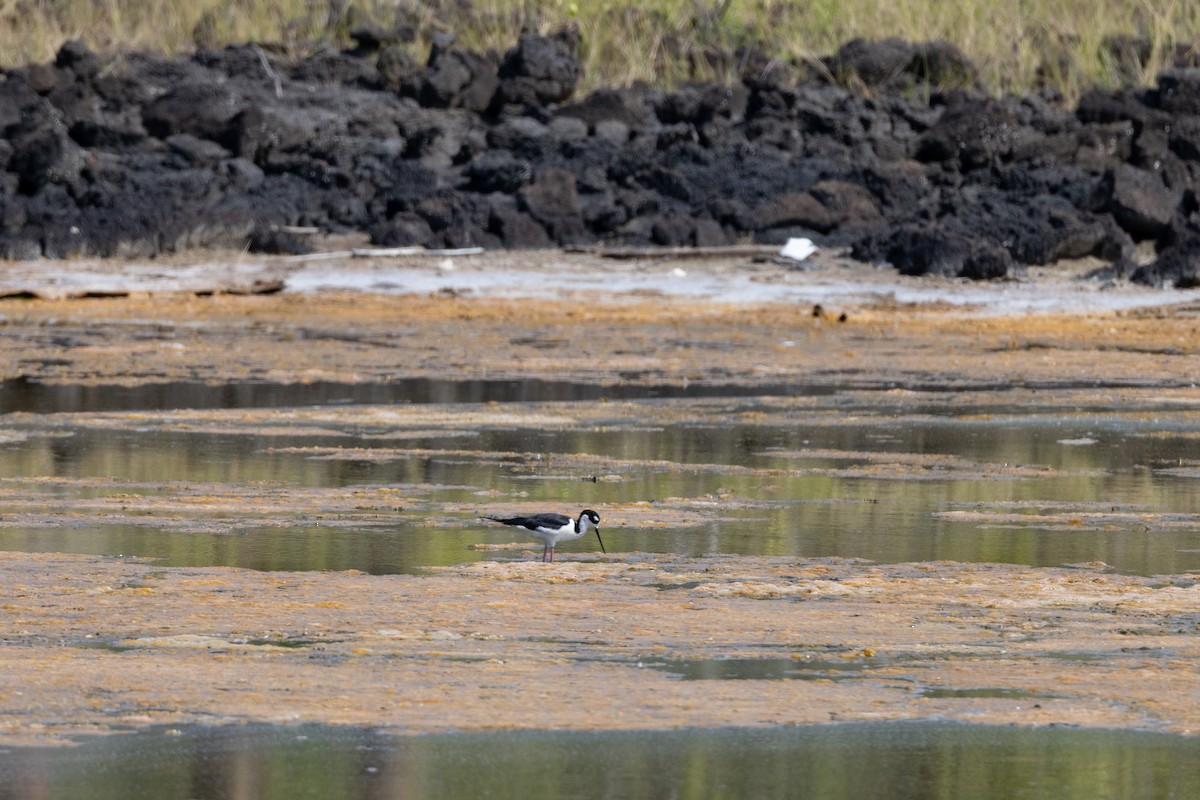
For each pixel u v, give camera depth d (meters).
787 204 98.62
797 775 20.84
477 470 43.56
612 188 102.38
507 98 111.44
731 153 105.25
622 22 121.44
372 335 72.88
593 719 22.80
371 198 103.00
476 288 86.69
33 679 24.06
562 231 98.62
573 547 34.56
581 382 60.88
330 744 21.67
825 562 33.34
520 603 29.41
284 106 112.06
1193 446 48.56
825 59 116.38
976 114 105.06
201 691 23.69
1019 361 67.31
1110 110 108.00
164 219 95.06
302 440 47.97
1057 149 104.88
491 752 21.47
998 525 37.28
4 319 76.12
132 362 64.38
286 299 83.19
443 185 104.44
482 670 25.00
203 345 69.19
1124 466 45.16
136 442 47.09
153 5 123.88
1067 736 22.36
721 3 122.69
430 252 94.94
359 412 53.06
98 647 26.00
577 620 28.20
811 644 26.88
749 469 44.28
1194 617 29.02
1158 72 108.75
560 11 121.88
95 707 22.95
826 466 44.91
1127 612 29.31
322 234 99.06
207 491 40.16
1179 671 25.39
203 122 107.50
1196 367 66.12
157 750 21.36
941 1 121.56
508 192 102.62
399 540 35.00
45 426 49.69
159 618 27.88
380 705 23.22
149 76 114.31
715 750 21.66
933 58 115.06
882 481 42.78
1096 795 20.20
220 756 21.20
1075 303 84.38
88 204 99.69
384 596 29.80
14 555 32.88
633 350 69.25
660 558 33.59
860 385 60.94
